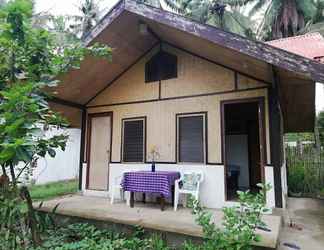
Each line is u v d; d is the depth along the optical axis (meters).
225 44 3.74
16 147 1.85
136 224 3.67
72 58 2.77
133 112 5.99
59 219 4.38
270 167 4.47
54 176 10.82
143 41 5.52
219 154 4.91
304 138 12.01
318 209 5.41
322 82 3.18
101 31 4.64
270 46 3.46
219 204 4.77
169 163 5.37
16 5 2.29
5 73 2.50
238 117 8.19
